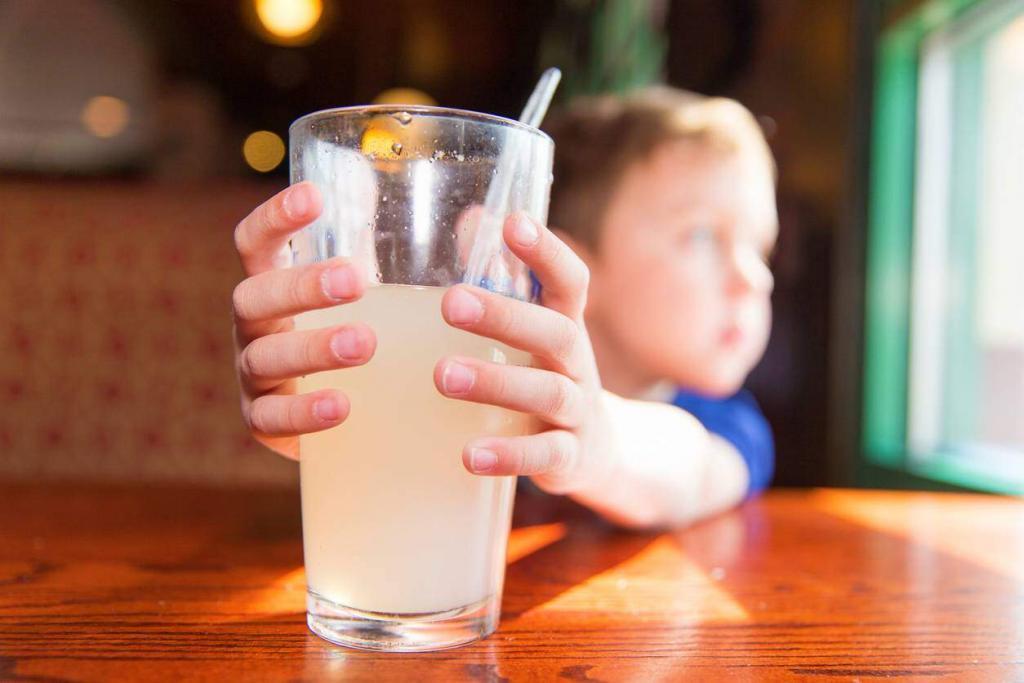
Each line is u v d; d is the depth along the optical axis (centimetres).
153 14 201
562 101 226
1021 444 113
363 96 252
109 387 129
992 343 118
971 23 110
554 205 93
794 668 33
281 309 32
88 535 50
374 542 32
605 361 92
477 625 34
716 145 89
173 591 39
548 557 48
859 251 121
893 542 54
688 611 39
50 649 32
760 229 92
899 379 121
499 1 216
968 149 118
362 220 32
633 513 53
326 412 31
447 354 32
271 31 214
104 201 131
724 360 89
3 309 128
